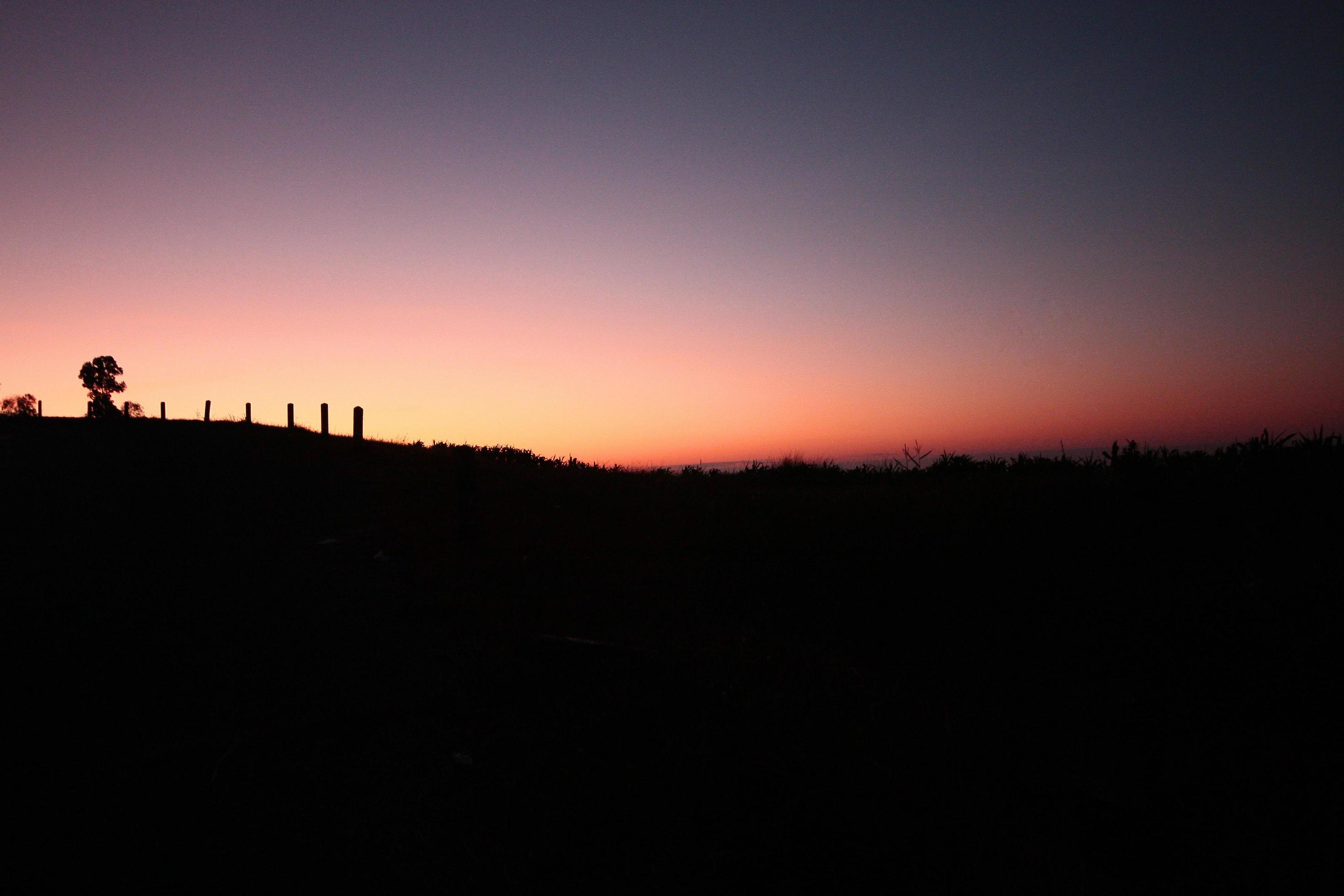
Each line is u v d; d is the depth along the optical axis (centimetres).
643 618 595
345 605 599
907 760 371
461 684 452
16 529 805
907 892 283
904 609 603
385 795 337
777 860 296
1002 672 508
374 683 451
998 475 1003
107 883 272
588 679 452
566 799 334
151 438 2006
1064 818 344
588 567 742
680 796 333
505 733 394
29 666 450
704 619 596
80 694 421
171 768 352
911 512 789
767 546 773
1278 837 331
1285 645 476
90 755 359
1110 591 569
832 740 385
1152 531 617
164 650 493
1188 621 521
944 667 521
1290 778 372
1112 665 504
